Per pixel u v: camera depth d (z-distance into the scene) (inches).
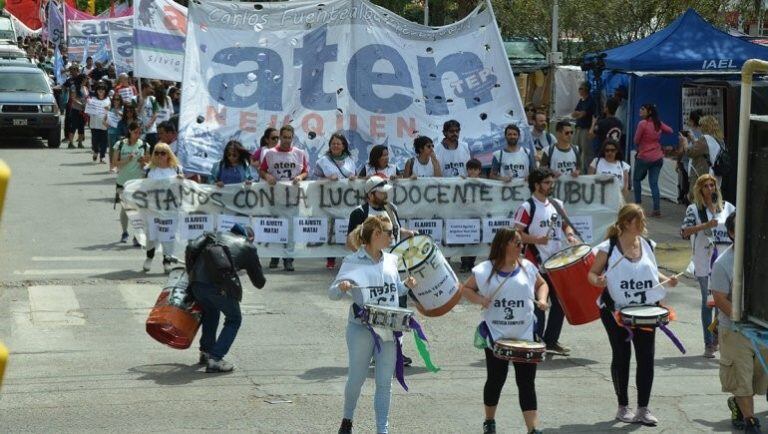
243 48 631.8
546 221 429.1
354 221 440.8
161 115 947.3
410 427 331.6
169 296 390.3
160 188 569.0
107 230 700.0
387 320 301.1
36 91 1255.5
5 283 533.0
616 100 848.9
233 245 389.7
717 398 371.6
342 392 369.7
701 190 422.3
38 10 2512.3
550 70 1082.1
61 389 363.6
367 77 639.1
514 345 299.9
